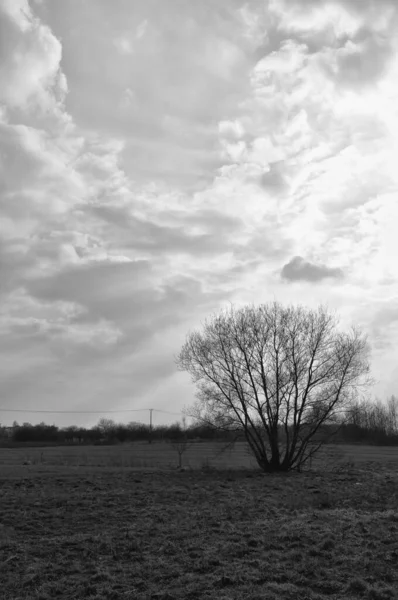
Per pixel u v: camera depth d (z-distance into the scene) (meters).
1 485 32.16
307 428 45.50
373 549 13.97
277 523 18.06
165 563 13.74
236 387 44.94
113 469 44.75
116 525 19.70
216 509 22.56
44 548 15.99
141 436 120.50
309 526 16.72
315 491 29.08
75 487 31.31
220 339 45.47
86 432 124.19
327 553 13.70
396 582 11.70
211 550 14.70
